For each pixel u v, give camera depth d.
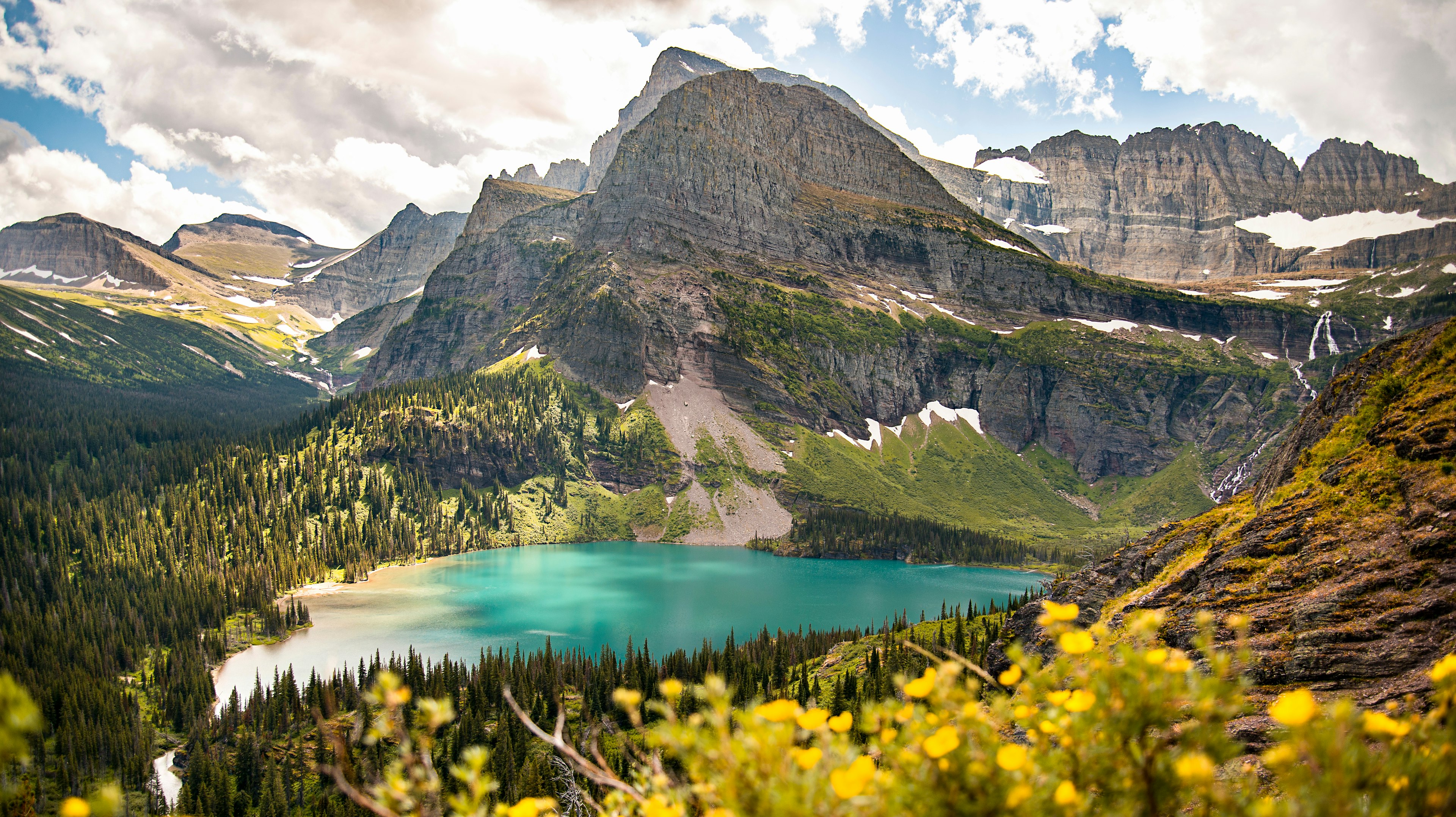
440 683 109.56
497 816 8.54
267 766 100.12
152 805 95.12
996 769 7.77
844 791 7.06
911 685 8.35
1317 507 44.34
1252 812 7.48
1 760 5.33
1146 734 8.16
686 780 9.57
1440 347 49.25
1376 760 7.72
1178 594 48.50
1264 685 36.66
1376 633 35.94
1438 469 40.59
